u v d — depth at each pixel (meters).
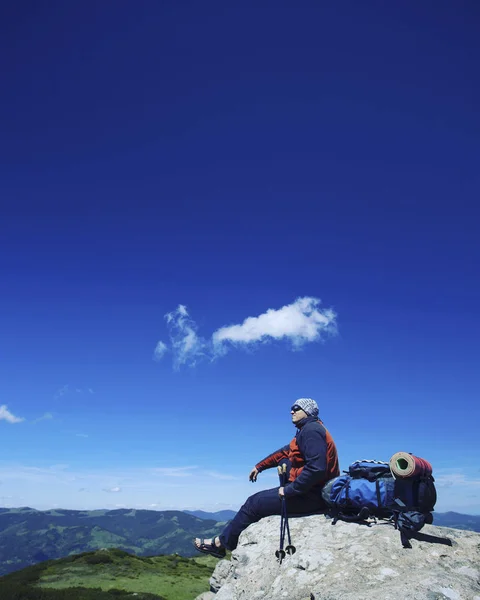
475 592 4.28
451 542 5.15
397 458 5.36
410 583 4.41
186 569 69.12
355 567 4.96
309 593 4.89
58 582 53.84
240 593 5.69
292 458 6.50
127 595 48.59
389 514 5.73
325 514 6.34
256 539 6.51
